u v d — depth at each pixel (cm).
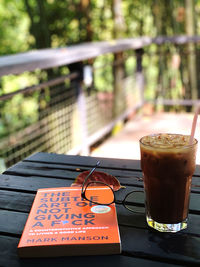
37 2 458
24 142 270
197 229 81
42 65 223
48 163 126
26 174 116
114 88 481
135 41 402
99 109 407
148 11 555
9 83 599
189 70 523
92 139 353
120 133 411
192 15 516
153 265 69
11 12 590
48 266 70
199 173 115
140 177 112
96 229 78
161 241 76
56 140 307
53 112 301
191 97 531
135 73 475
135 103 475
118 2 485
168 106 543
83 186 95
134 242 76
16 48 602
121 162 125
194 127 80
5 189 105
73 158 131
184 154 76
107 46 331
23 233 77
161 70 518
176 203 78
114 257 72
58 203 91
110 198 95
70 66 311
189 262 70
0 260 72
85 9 483
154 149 77
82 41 497
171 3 512
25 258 72
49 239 74
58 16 510
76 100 322
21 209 92
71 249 72
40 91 413
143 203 94
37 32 469
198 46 539
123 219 86
